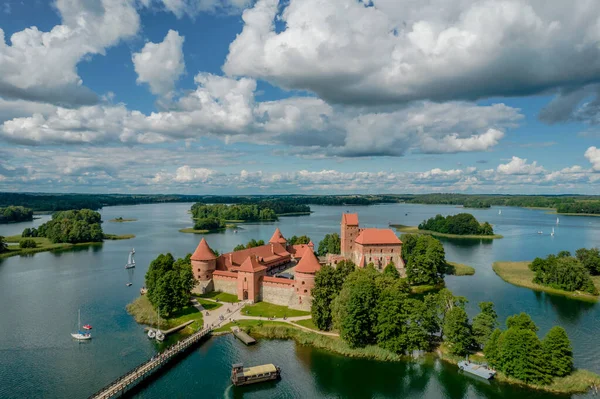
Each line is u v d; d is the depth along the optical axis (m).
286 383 83.06
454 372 86.50
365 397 78.44
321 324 105.00
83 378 83.19
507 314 121.44
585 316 120.00
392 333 94.81
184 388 80.75
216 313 118.50
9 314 121.19
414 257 162.12
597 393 77.25
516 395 77.69
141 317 116.50
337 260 171.62
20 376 83.81
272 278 128.62
